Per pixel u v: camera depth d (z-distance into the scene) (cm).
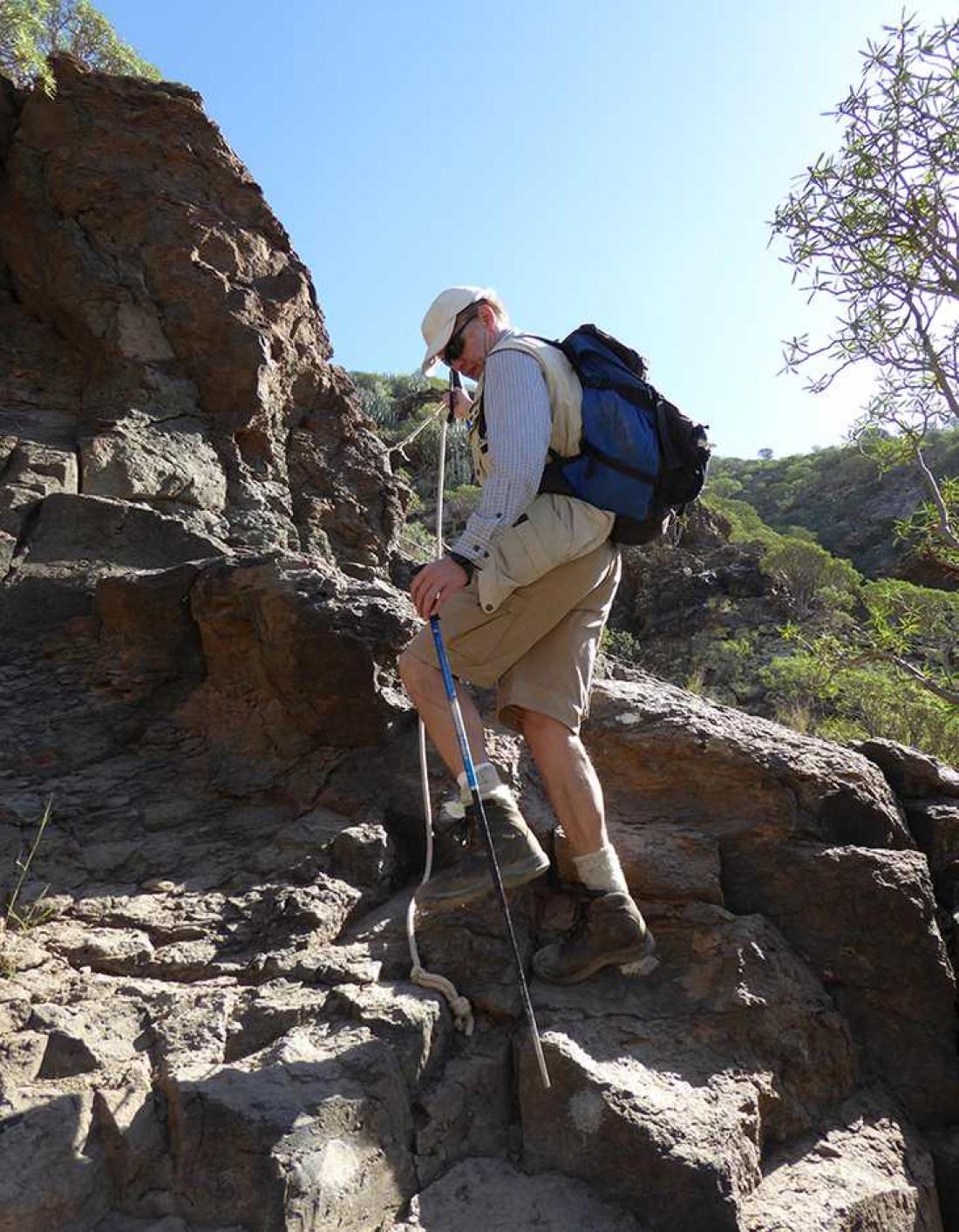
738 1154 233
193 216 748
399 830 329
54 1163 200
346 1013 247
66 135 750
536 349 254
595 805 265
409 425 2859
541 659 270
